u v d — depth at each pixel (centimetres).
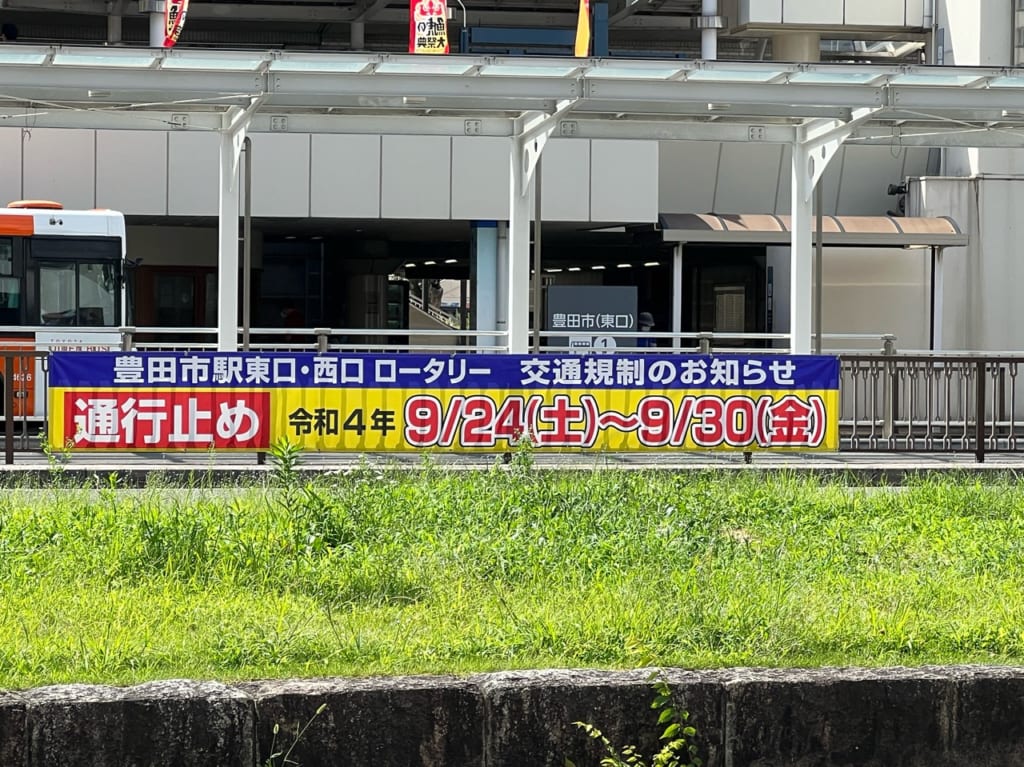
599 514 1043
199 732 558
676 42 3009
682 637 689
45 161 2242
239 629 691
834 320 2514
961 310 2523
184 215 2288
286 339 2881
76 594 762
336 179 2297
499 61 1455
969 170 2562
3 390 1412
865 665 646
